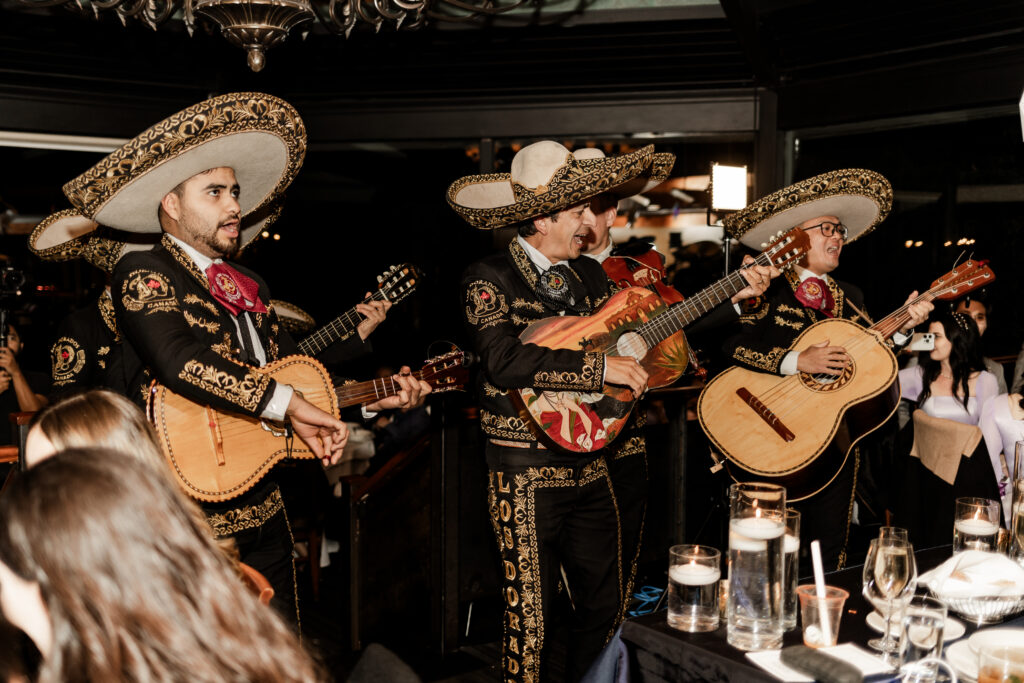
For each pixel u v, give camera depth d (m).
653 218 4.60
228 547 1.28
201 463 2.17
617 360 2.46
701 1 4.15
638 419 2.95
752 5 3.50
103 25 4.09
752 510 1.43
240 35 2.22
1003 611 1.50
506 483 2.56
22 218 4.39
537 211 2.52
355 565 3.35
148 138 2.05
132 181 2.11
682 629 1.49
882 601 1.42
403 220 4.91
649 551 4.14
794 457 3.03
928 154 4.06
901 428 3.51
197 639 0.76
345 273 4.98
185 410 2.17
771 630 1.41
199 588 0.77
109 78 4.29
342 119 4.63
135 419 1.31
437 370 2.74
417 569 3.52
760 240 3.44
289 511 4.07
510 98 4.52
